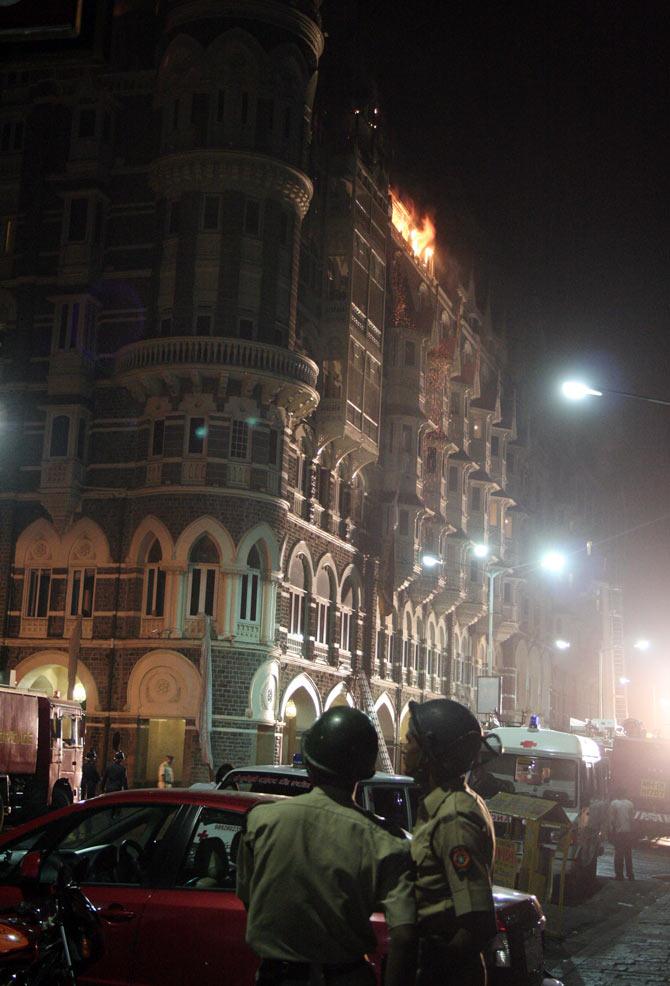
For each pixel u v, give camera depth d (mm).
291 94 41656
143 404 40531
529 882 16516
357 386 47375
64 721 31078
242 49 40875
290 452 42969
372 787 11102
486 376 68812
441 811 5168
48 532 40625
